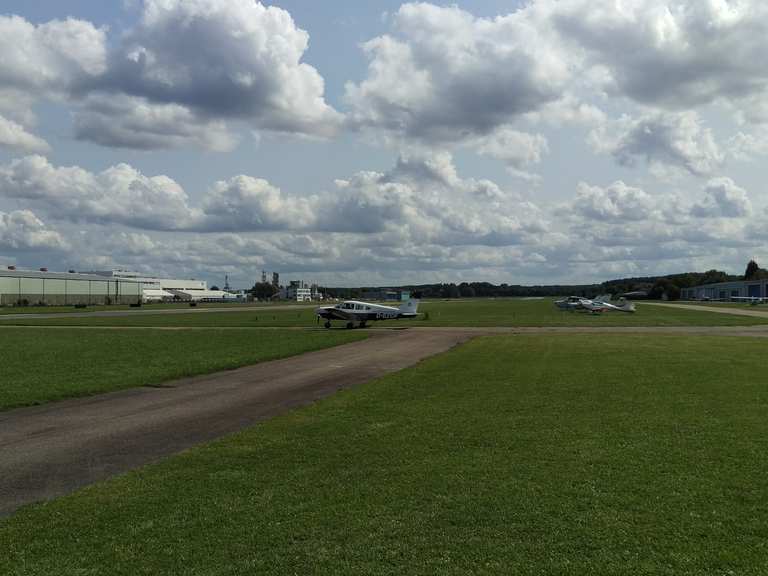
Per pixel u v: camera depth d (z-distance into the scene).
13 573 5.64
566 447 9.93
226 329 49.28
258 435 11.42
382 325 55.12
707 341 33.19
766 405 13.59
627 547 5.94
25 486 8.60
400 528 6.51
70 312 91.75
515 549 5.93
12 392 17.34
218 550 6.06
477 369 21.06
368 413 13.45
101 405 15.58
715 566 5.51
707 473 8.34
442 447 10.11
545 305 132.00
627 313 81.38
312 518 6.86
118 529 6.68
